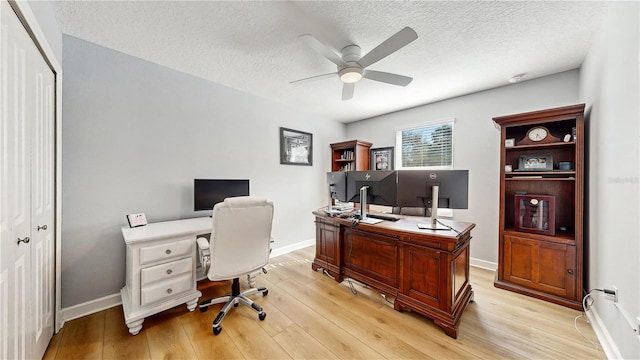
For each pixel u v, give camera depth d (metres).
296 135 3.87
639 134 1.24
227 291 2.47
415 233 1.93
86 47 2.00
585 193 2.15
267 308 2.11
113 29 1.85
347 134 4.86
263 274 2.88
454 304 1.80
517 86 2.83
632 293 1.28
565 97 2.53
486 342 1.66
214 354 1.56
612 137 1.57
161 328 1.82
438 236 1.80
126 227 2.18
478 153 3.13
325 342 1.67
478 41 1.99
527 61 2.32
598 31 1.81
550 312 2.03
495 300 2.24
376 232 2.25
